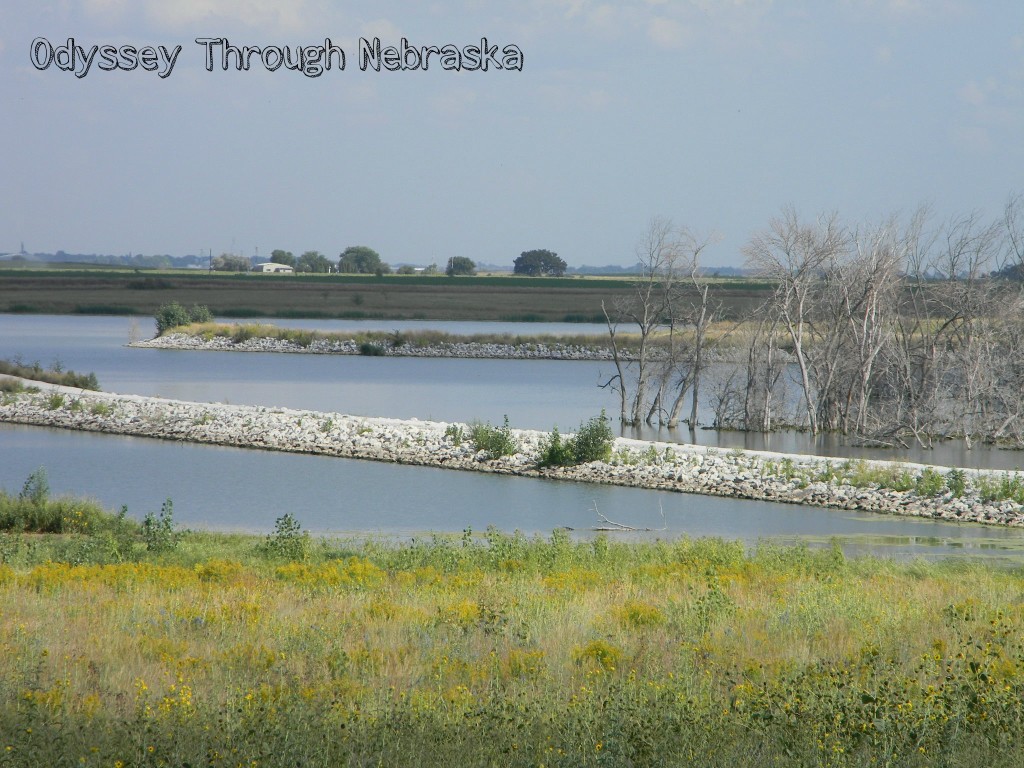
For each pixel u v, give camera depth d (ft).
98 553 174.19
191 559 175.52
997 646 98.48
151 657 94.22
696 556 181.88
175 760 61.72
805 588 139.33
